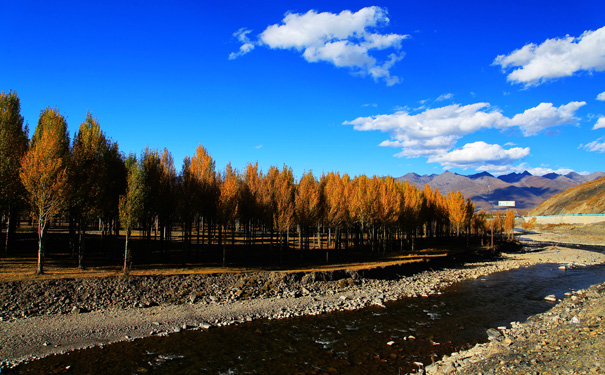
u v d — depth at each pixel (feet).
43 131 104.68
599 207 498.69
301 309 93.76
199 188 139.54
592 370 44.60
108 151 120.67
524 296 113.60
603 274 161.68
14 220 124.98
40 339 67.56
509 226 343.26
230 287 106.22
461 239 309.83
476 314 91.66
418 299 108.27
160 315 83.71
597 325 65.51
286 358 62.44
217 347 67.31
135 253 146.92
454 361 56.70
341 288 118.73
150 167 129.49
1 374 54.80
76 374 55.47
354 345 68.85
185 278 104.32
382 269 141.59
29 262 113.60
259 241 209.87
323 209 177.47
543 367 48.57
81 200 105.50
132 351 64.80
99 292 89.30
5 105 116.57
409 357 62.85
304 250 184.55
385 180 257.14
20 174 96.17
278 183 180.24
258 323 82.23
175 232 258.37
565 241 394.11
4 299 79.36
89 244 164.14
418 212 224.94
